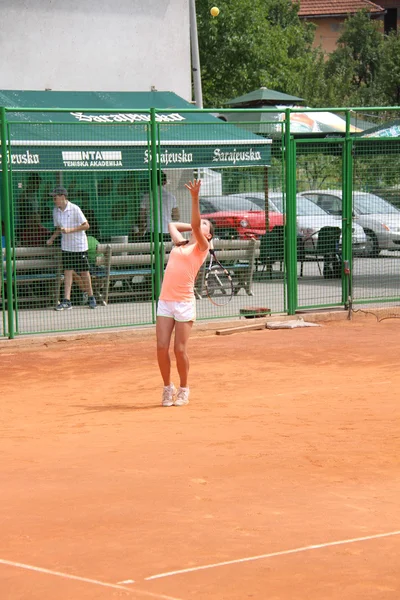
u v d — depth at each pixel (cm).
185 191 2339
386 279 2323
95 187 2188
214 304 2214
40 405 1351
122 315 2102
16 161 1977
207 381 1507
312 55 7181
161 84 2995
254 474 902
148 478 890
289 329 2084
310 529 724
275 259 2227
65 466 950
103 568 639
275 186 2178
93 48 2883
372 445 1021
